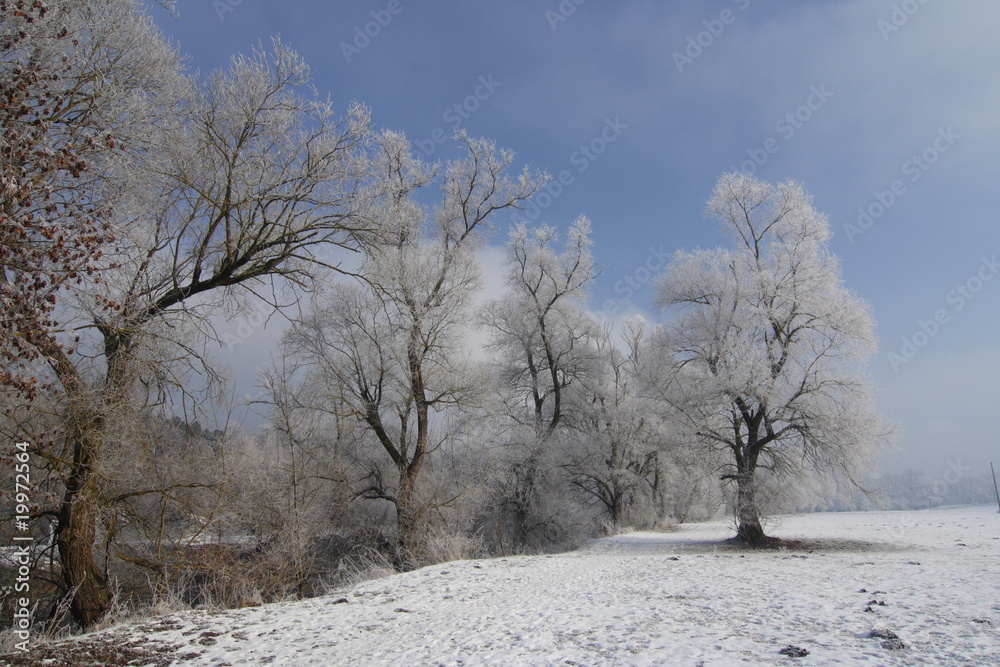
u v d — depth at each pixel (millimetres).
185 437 12477
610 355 38188
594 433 34094
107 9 9242
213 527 12758
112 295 9781
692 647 6543
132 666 7043
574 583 12438
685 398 24156
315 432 21328
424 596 11531
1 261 6371
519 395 33438
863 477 22594
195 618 9945
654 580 12508
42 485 10344
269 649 7750
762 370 21922
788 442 23203
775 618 7969
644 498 37938
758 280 23484
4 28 7367
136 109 9336
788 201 24516
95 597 10258
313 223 12469
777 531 29016
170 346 11164
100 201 8484
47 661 7289
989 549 19406
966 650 6059
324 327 21828
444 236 24734
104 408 9805
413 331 21188
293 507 16344
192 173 11281
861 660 5832
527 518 28141
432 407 22625
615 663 6070
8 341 6352
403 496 20641
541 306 31406
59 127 8312
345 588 13695
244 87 12016
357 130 12844
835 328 22625
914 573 12516
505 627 8164
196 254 11719
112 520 10898
